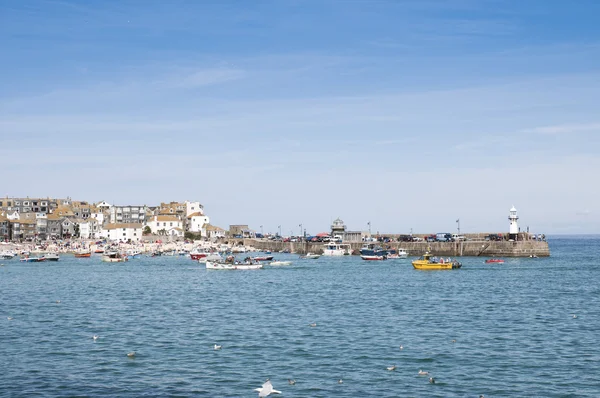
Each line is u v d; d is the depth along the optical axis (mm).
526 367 56062
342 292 115312
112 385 51094
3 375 53938
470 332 71875
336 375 53781
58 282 142375
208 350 62906
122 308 93875
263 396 48031
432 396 48250
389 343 65812
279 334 70938
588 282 131875
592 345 64438
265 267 195125
